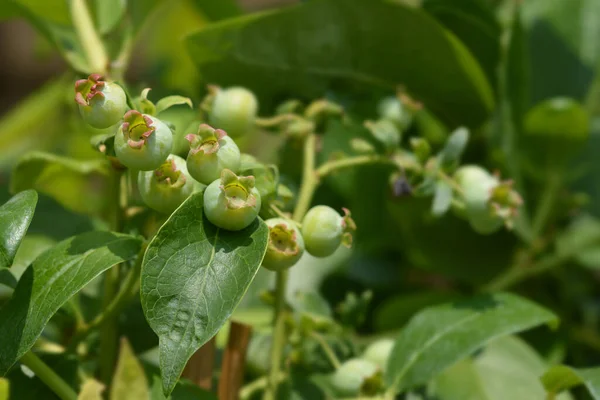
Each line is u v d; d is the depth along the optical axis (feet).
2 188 1.59
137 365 1.37
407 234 1.83
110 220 1.41
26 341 1.27
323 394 1.52
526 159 1.80
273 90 1.61
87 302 1.48
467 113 1.69
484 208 1.48
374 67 1.63
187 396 1.37
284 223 1.31
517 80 1.72
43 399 1.39
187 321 1.25
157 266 1.26
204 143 1.29
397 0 1.62
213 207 1.27
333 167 1.49
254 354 1.59
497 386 1.57
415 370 1.46
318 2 1.55
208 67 1.58
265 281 1.68
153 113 1.31
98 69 1.56
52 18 1.61
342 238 1.35
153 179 1.30
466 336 1.47
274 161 1.70
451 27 1.72
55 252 1.32
